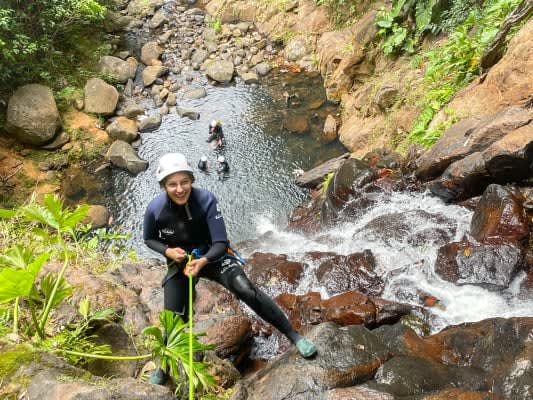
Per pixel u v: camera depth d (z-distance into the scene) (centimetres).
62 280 306
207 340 414
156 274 556
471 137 651
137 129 1059
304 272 611
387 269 586
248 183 909
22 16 1055
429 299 516
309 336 327
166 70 1227
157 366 324
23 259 296
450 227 616
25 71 1055
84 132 1027
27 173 940
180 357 269
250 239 791
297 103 1107
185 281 305
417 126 793
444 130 740
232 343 420
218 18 1426
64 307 336
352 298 494
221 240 279
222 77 1194
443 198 666
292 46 1259
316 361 304
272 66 1247
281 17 1337
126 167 961
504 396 287
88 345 309
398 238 629
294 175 918
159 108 1124
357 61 1062
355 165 758
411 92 886
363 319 471
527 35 683
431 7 930
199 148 1000
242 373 436
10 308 314
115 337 342
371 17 1084
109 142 1023
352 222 714
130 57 1263
